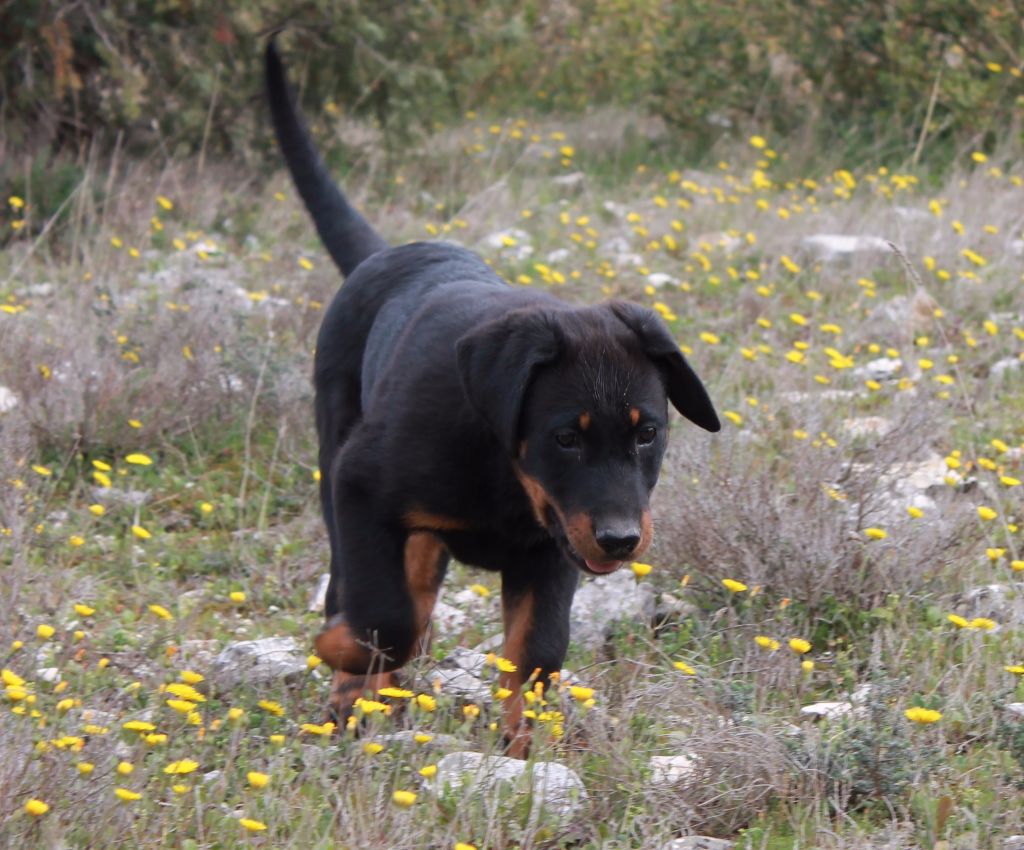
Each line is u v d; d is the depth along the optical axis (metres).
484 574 9.68
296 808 6.22
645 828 6.03
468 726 6.74
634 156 23.88
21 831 5.79
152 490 10.88
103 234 15.82
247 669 7.79
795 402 11.20
